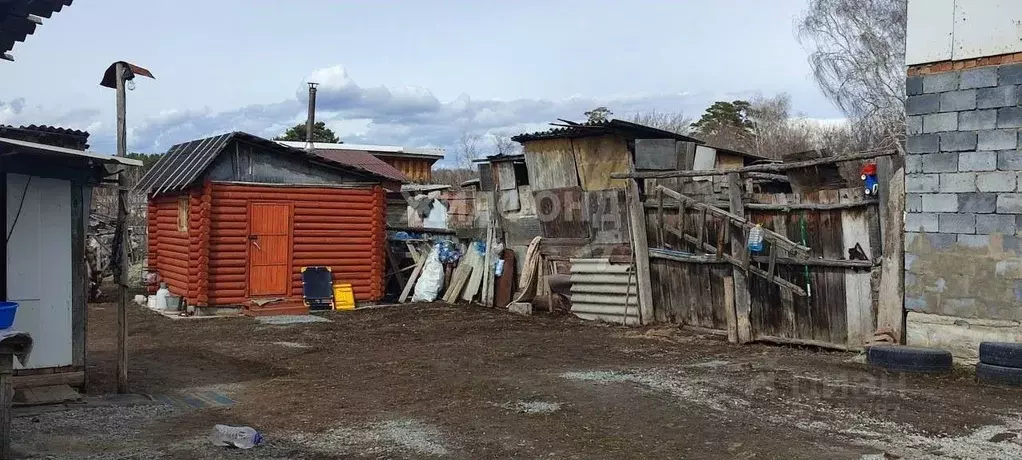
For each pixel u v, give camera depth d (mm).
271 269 15555
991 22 8852
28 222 7594
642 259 13062
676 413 7020
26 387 7594
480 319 14164
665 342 11398
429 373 9164
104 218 20953
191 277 14844
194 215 14891
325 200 16141
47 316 7707
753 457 5715
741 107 50625
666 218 12781
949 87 9188
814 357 10031
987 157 8898
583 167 14508
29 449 5832
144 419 6898
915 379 8508
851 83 29844
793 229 11000
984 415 6930
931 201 9352
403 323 13922
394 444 6125
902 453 5793
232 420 6895
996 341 8711
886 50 29094
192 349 11156
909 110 9531
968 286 9047
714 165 17688
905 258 9586
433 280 16953
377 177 16734
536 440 6215
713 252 11898
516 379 8648
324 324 13836
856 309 10234
